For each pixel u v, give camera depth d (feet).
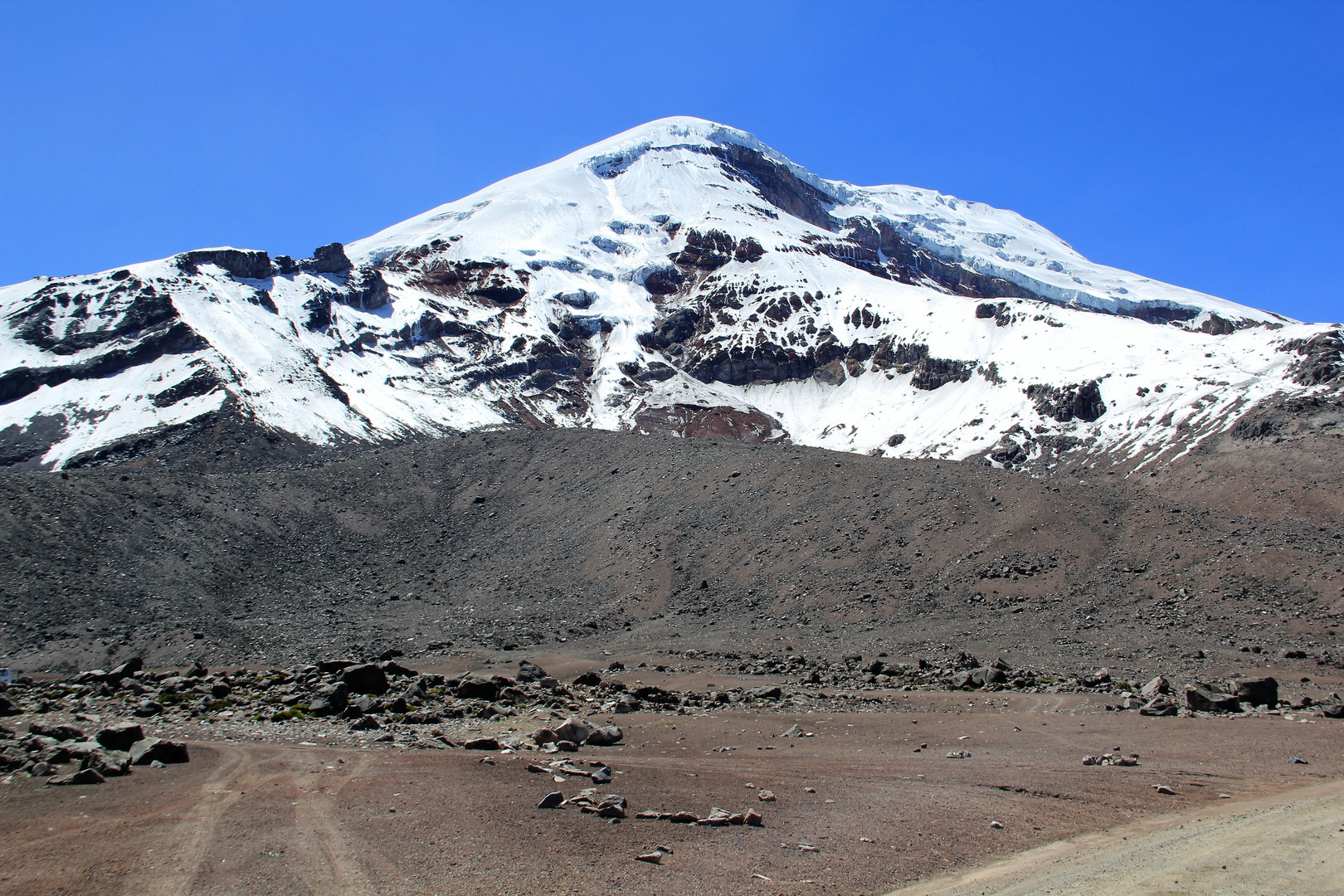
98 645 169.78
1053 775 65.72
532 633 186.70
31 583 190.29
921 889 42.34
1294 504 295.28
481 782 56.13
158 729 70.28
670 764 66.49
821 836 49.47
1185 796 60.39
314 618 197.57
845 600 187.83
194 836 43.60
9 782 51.62
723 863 44.39
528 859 43.19
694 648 167.53
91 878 37.99
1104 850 48.39
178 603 196.65
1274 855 46.93
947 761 70.38
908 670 131.64
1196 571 175.52
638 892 40.16
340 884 38.83
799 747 75.51
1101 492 217.77
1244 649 142.00
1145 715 93.35
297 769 57.47
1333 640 143.33
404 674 106.32
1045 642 152.35
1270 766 69.36
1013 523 202.69
